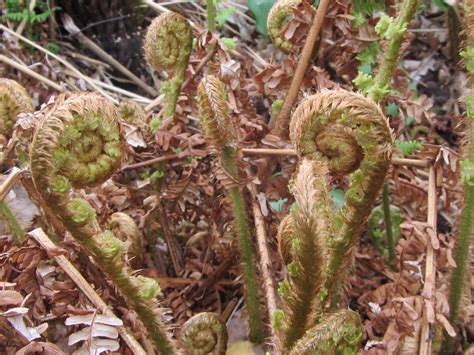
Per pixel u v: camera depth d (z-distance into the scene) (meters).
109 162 0.24
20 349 0.27
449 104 0.65
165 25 0.39
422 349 0.30
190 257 0.45
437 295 0.31
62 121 0.23
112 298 0.33
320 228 0.21
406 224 0.33
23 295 0.32
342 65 0.46
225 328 0.33
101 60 0.69
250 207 0.40
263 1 0.59
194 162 0.42
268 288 0.35
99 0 0.69
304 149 0.25
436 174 0.35
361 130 0.24
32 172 0.23
